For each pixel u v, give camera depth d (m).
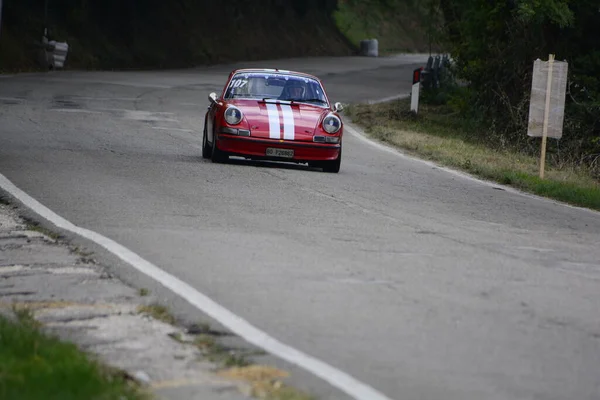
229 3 186.38
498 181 55.56
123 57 153.88
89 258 28.03
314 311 23.11
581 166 70.31
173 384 17.41
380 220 37.62
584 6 83.00
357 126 83.56
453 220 39.22
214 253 29.27
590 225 41.25
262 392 17.05
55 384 15.95
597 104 79.50
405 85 134.62
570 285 27.70
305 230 34.22
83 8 151.50
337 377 18.22
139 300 23.64
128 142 61.06
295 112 53.22
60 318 21.81
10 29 135.62
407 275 27.56
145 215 35.28
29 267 26.84
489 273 28.59
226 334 20.94
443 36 106.69
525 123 79.25
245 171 50.22
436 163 62.41
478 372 19.11
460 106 92.38
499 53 85.44
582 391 18.33
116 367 18.08
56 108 79.94
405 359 19.70
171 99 96.38
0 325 19.30
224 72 145.75
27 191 38.97
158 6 168.25
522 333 22.14
